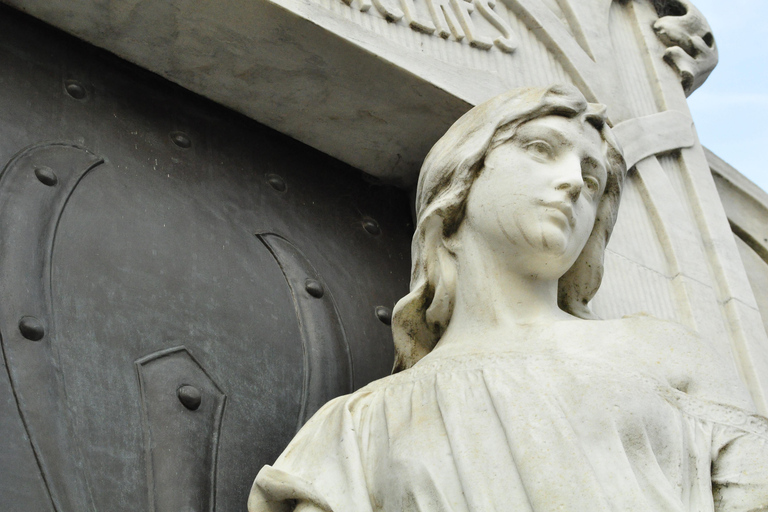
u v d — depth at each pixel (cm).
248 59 307
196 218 297
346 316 308
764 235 404
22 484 235
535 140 260
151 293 277
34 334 254
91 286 269
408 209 340
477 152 260
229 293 290
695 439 227
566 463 212
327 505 223
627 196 344
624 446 218
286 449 242
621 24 385
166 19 298
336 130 325
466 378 233
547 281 261
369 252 325
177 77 311
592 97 352
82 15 296
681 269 333
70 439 246
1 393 243
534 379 229
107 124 296
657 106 369
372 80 312
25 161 275
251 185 313
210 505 258
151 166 297
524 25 351
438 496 215
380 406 239
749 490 221
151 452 256
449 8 331
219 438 268
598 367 232
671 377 240
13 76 285
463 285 261
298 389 288
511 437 218
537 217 253
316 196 324
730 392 241
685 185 358
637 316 254
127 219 284
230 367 279
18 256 261
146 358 268
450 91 315
